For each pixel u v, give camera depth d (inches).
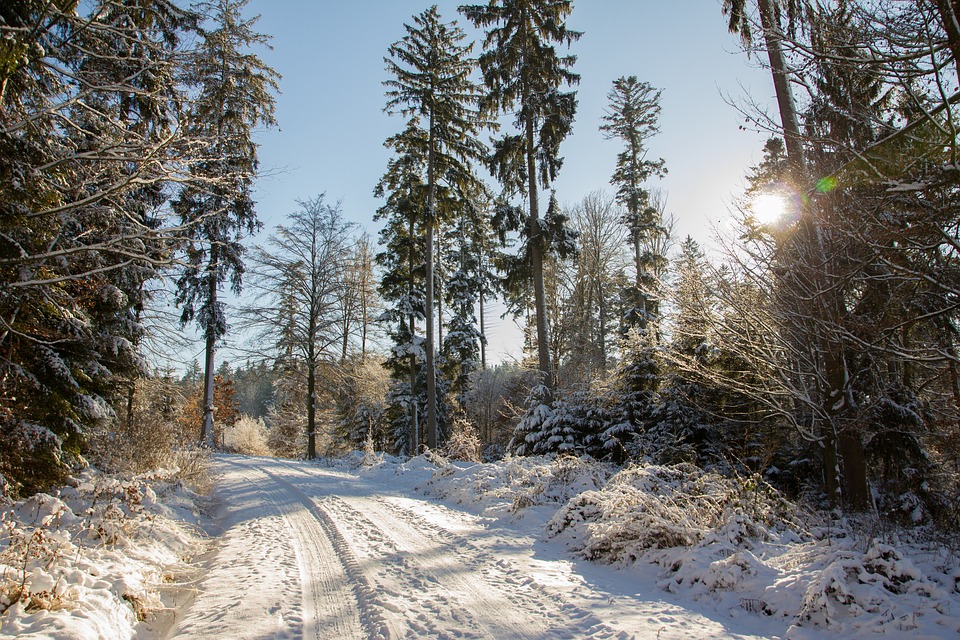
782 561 231.9
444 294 1094.4
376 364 1282.0
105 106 279.3
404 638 170.1
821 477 538.3
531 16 735.7
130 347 388.5
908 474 454.3
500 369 1546.5
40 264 253.9
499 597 209.3
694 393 574.2
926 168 243.4
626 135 1008.2
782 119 386.6
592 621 183.6
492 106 765.9
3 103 244.4
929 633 158.6
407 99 842.2
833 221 312.5
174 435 529.0
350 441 1274.6
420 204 881.5
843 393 376.5
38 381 301.4
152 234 247.6
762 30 272.5
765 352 394.3
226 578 232.8
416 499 469.7
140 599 195.8
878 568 196.1
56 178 270.2
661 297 467.2
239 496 477.1
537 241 753.0
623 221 1000.2
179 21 336.5
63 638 145.7
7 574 170.6
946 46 218.1
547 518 360.2
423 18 862.5
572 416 708.0
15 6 236.8
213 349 957.2
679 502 307.4
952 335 376.2
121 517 269.6
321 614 192.2
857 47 249.3
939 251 277.6
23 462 293.6
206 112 287.0
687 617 186.5
